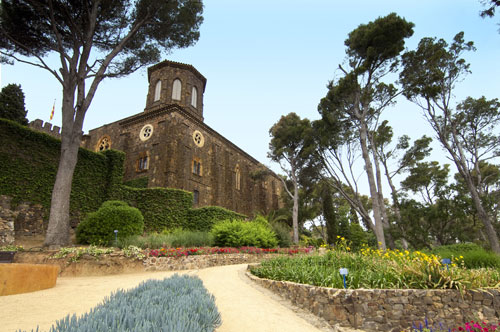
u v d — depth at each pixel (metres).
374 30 18.50
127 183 27.94
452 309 6.05
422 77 19.45
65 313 5.11
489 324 5.61
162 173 26.12
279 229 23.81
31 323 4.46
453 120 22.77
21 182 15.62
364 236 37.94
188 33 19.00
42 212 16.20
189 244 15.34
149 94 32.75
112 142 33.34
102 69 15.57
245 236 17.41
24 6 14.70
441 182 29.70
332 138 21.70
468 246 16.95
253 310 5.87
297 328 5.07
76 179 18.72
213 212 22.89
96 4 15.88
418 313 5.89
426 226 24.97
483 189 29.80
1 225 13.88
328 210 34.94
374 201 17.94
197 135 31.34
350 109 21.11
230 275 10.23
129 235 14.37
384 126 28.59
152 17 17.36
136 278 9.57
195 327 2.64
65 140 13.98
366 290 6.02
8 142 15.56
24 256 10.98
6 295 6.43
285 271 8.52
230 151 37.84
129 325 2.64
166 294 4.18
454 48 20.44
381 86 21.02
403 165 28.16
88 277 9.98
